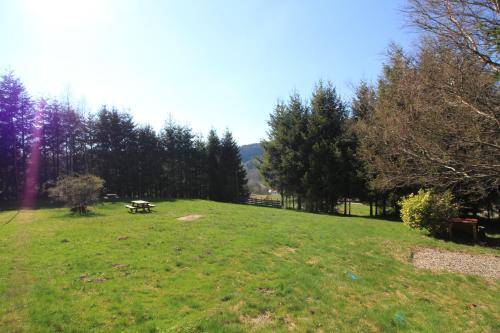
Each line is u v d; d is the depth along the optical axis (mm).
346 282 7422
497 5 4703
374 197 23156
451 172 6020
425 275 8195
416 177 6898
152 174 36750
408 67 6770
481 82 5062
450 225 12508
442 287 7445
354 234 12945
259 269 7918
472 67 5160
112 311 5441
